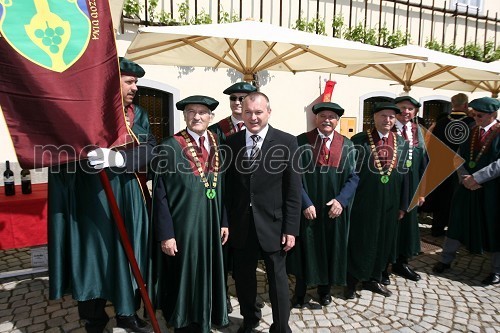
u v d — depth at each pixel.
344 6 7.03
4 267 3.77
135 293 2.40
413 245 3.58
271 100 6.59
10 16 1.82
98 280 2.30
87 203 2.27
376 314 3.00
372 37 6.89
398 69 4.47
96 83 2.00
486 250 3.58
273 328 2.50
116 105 2.10
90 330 2.42
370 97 7.48
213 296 2.51
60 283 2.28
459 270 3.94
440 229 4.95
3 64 1.81
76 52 1.95
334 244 2.96
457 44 8.16
